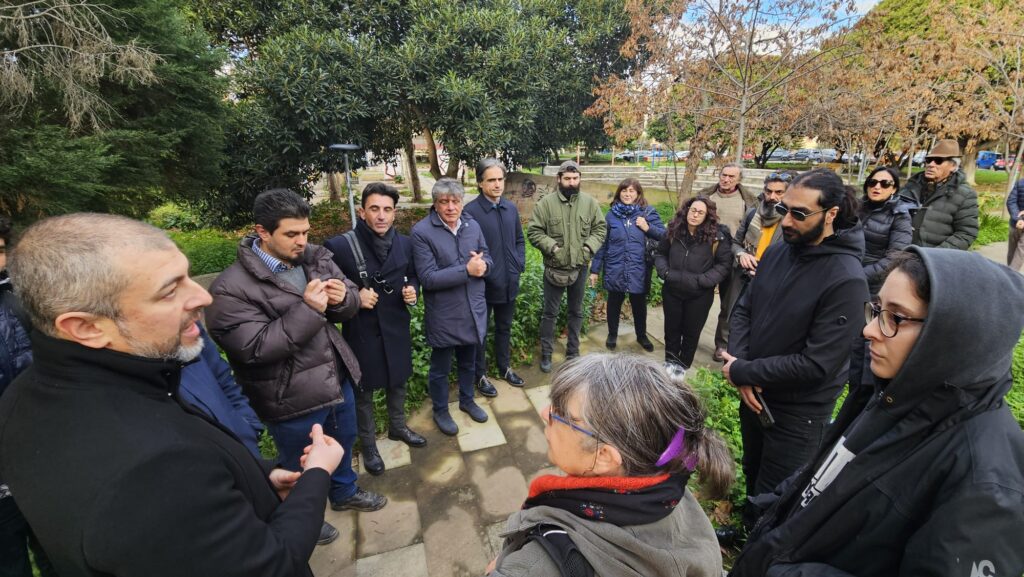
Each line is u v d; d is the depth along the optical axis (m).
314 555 2.30
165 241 0.96
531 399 3.67
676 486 0.91
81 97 4.36
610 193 12.34
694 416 0.93
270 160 7.95
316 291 1.98
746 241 3.72
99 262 0.85
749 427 2.22
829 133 7.59
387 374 2.81
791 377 1.84
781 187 3.19
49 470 0.82
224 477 0.94
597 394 0.89
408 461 2.97
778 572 1.09
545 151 11.61
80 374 0.88
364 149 8.82
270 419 2.08
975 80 9.05
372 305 2.62
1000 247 8.10
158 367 0.96
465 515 2.55
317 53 7.79
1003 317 0.84
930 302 0.88
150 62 4.69
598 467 0.91
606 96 7.88
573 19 10.69
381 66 8.23
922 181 4.38
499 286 3.57
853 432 1.10
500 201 3.56
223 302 1.90
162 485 0.82
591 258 3.98
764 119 7.11
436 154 12.01
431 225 3.02
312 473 1.21
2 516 1.58
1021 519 0.77
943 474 0.88
